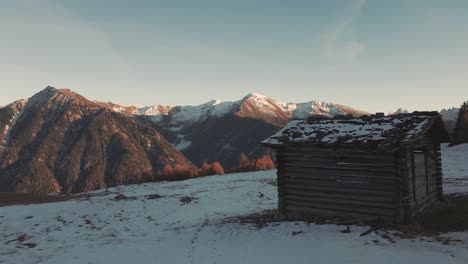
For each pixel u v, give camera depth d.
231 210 28.62
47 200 39.25
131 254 15.81
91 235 21.25
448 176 40.75
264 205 29.77
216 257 14.27
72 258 15.59
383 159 17.95
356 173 18.81
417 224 16.94
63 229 22.42
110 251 16.67
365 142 17.80
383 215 17.88
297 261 12.82
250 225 20.33
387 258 12.36
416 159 19.62
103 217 26.06
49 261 15.23
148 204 30.73
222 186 44.94
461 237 14.61
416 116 19.89
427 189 20.80
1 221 23.45
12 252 17.06
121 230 22.72
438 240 14.38
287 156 21.47
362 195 18.56
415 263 11.73
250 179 52.00
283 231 17.77
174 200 32.66
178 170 90.31
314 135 20.56
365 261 12.23
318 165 20.19
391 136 17.72
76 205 28.70
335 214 19.45
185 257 14.63
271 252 14.27
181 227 22.50
